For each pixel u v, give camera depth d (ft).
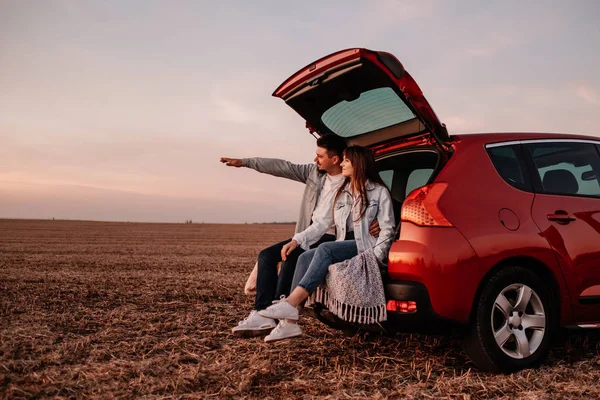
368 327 12.10
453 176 11.99
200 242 111.14
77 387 10.54
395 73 11.15
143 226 286.66
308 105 14.24
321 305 12.81
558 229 12.63
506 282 11.75
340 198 13.42
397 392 10.37
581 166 14.33
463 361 12.99
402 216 11.78
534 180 13.06
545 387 10.75
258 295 13.58
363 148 13.17
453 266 11.09
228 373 11.71
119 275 36.37
